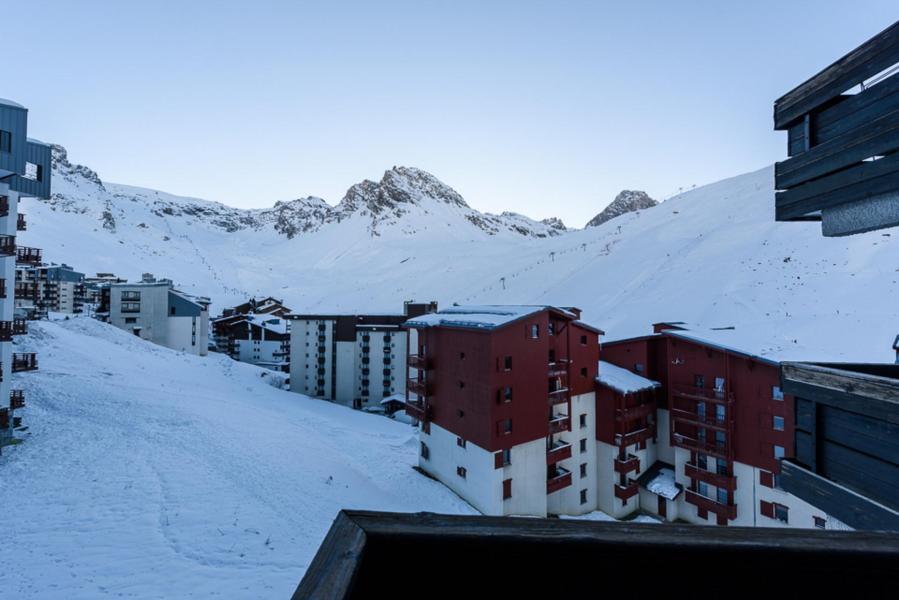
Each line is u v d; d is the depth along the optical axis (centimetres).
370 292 17462
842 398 443
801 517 2405
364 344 7456
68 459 2338
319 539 1880
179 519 1817
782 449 2491
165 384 4725
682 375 2994
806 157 502
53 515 1744
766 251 7762
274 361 10425
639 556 197
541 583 196
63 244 19338
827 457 473
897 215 399
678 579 197
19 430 2703
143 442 2744
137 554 1531
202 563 1526
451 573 194
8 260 2394
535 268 13900
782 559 199
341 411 6138
